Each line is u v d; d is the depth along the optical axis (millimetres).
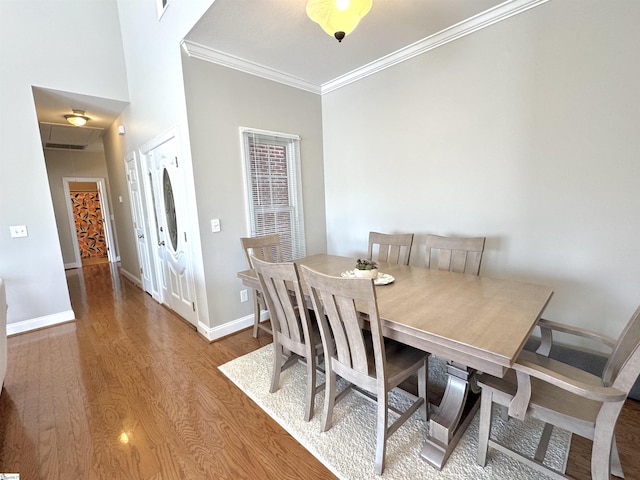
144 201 3824
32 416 1822
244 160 2877
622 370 1001
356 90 3205
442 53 2492
